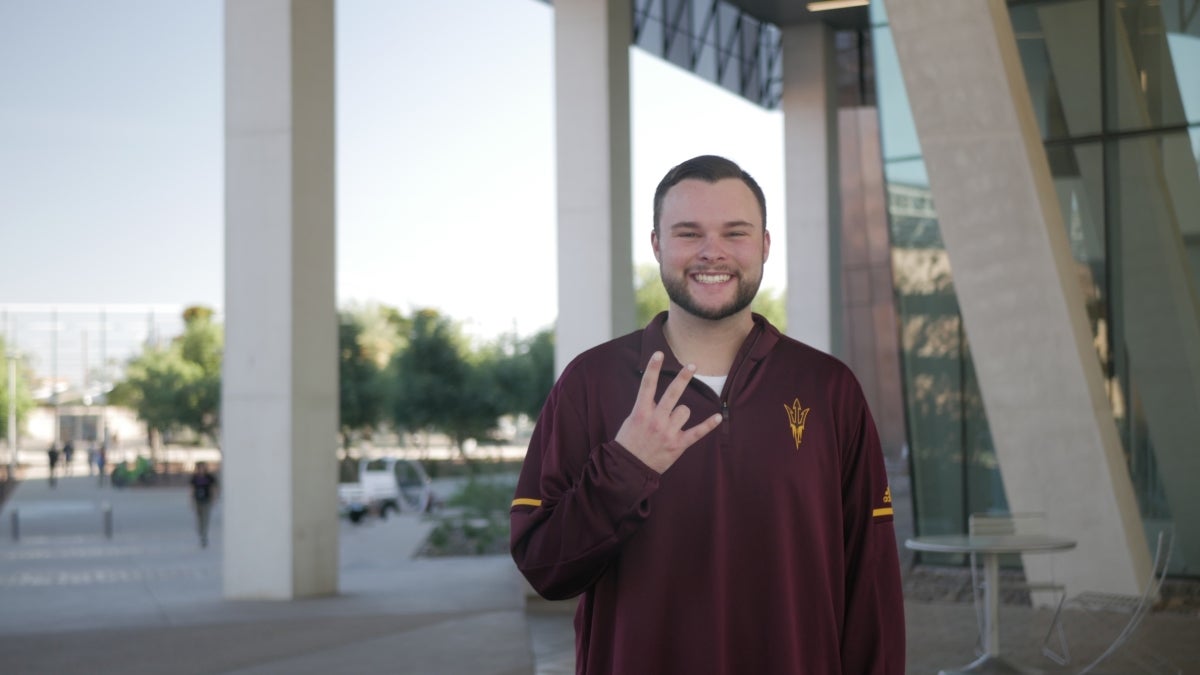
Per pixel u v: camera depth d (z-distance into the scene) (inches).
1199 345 504.7
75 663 355.3
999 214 365.4
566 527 86.4
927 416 567.8
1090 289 522.9
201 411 2178.9
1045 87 527.5
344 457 1585.9
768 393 92.3
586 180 588.1
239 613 464.8
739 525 89.6
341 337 1600.6
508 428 1688.0
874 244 1274.6
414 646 378.0
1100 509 394.3
